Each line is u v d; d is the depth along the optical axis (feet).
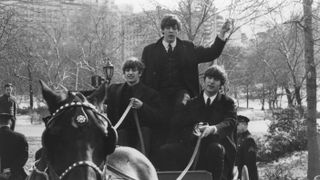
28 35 78.64
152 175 16.61
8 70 72.84
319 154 49.78
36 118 141.69
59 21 164.86
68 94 12.66
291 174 51.08
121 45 134.72
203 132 19.16
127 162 16.16
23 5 75.15
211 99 20.58
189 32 57.57
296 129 66.28
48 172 12.34
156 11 66.44
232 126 20.10
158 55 22.17
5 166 29.63
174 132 20.52
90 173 11.23
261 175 52.65
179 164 19.99
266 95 160.15
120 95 21.01
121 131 20.61
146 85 22.02
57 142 11.64
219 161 19.35
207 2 58.13
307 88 48.93
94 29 159.84
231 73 108.68
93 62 134.51
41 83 12.60
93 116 12.01
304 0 47.83
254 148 32.22
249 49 131.44
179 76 22.15
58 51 152.66
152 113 20.16
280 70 103.96
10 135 29.73
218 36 22.18
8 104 50.39
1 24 65.26
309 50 48.37
